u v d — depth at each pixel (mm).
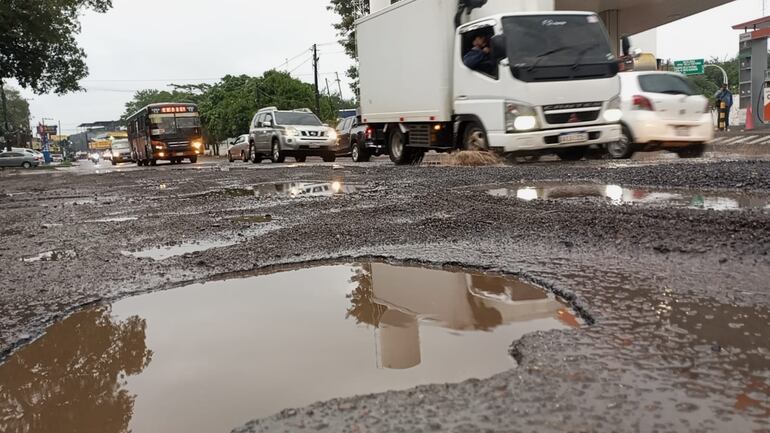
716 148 12852
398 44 12703
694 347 1555
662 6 18250
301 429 1218
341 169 12234
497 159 10375
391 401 1316
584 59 9852
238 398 1438
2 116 85125
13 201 8742
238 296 2479
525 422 1180
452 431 1163
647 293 2117
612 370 1420
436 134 11945
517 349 1617
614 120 10102
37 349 1969
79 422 1396
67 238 4516
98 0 30656
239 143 25266
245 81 57750
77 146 142125
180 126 28594
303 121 20875
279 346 1809
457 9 11172
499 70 9805
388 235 3736
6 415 1463
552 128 9695
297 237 3820
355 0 32594
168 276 2930
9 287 2898
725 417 1164
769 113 19844
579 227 3578
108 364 1770
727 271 2371
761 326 1702
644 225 3479
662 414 1187
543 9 10672
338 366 1604
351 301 2309
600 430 1133
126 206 6875
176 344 1894
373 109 13977
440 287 2457
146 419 1362
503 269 2678
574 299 2098
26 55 29328
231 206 6180
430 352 1668
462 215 4441
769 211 3709
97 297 2605
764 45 19875
